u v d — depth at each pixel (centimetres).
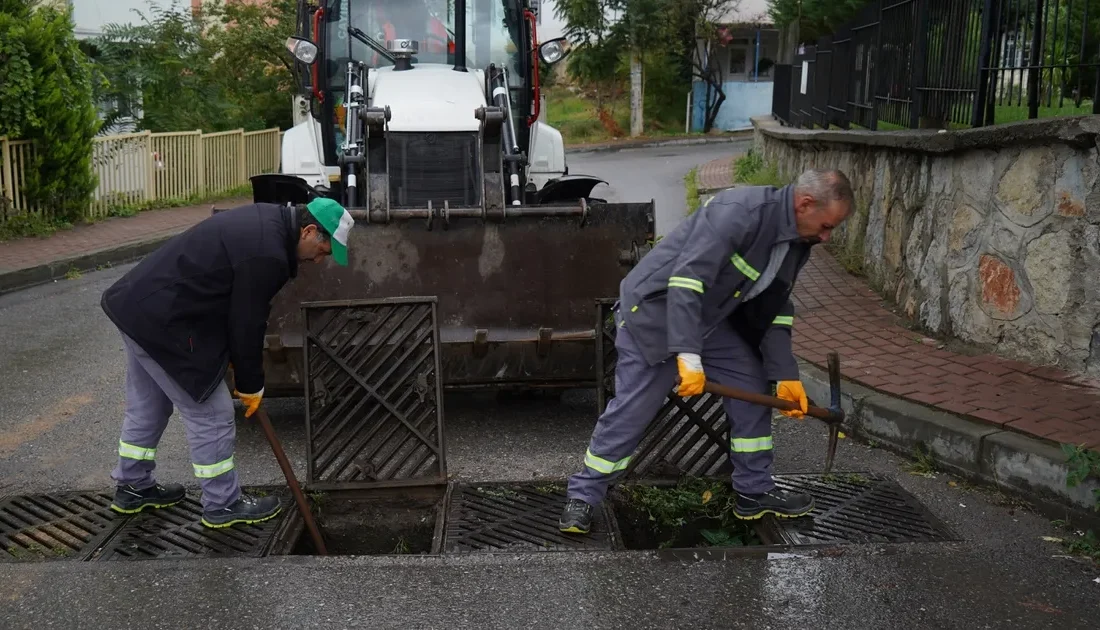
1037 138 538
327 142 751
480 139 568
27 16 1182
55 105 1195
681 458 474
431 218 508
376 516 445
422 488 453
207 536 409
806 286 798
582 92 3244
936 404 504
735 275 375
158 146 1476
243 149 1734
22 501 447
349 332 480
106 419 568
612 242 521
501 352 510
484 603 347
